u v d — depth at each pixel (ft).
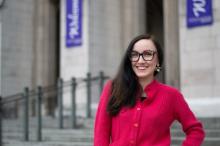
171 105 10.42
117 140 10.16
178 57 52.31
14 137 42.24
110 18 55.67
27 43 62.18
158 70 10.93
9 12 60.54
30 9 62.85
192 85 42.42
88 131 38.86
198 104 41.16
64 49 55.01
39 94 40.32
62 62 55.01
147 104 10.23
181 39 43.39
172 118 10.49
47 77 62.34
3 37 59.72
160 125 10.11
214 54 41.34
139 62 10.38
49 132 40.34
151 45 10.53
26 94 40.60
